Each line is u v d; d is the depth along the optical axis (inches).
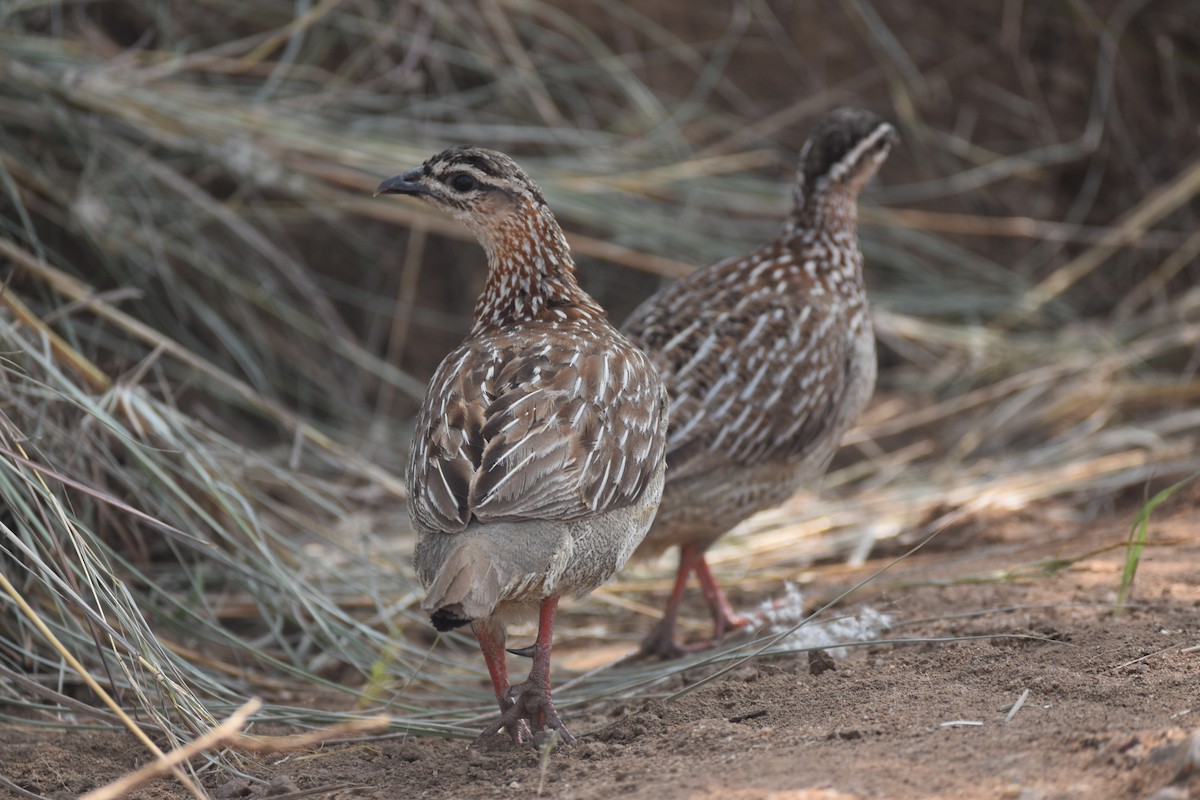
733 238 681.0
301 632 450.3
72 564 363.6
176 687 321.4
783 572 496.4
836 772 253.1
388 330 692.1
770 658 375.9
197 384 564.4
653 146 689.6
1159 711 268.5
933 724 278.2
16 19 593.3
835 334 432.5
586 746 302.0
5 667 337.1
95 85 561.3
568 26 700.0
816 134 449.7
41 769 320.5
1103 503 536.7
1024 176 780.6
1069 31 805.9
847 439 614.2
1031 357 660.7
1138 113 803.4
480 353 324.5
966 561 465.7
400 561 491.5
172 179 583.5
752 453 409.7
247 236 595.5
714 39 769.6
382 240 702.5
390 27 668.1
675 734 300.4
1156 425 595.5
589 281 704.4
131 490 434.6
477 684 408.8
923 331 663.8
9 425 360.2
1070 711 276.1
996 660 326.3
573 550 293.4
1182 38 814.5
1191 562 416.8
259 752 326.6
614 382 316.8
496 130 661.3
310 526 452.4
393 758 320.5
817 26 781.3
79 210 551.2
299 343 645.3
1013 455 603.8
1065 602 379.2
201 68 618.5
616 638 462.3
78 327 535.8
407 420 661.9
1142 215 728.3
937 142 770.8
